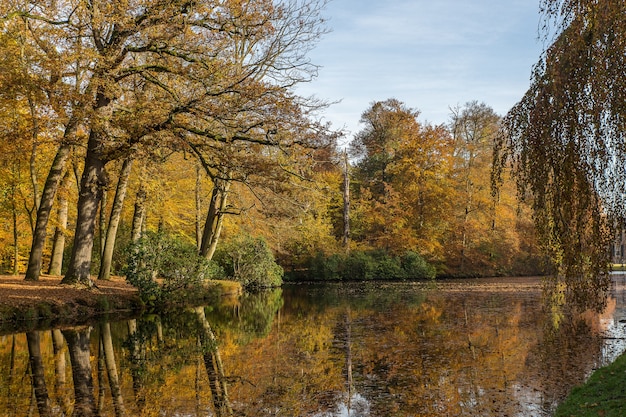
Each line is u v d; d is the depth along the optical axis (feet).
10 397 26.12
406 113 155.94
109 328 48.08
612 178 22.49
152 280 63.82
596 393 23.09
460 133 141.18
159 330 48.32
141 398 26.14
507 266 135.13
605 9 21.88
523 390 26.61
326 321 54.34
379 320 54.03
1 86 48.26
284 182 56.24
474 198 131.23
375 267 131.23
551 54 24.32
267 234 102.89
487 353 35.83
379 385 28.25
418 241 131.95
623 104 21.68
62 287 56.75
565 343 38.81
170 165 79.05
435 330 46.26
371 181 155.94
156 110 49.85
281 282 115.85
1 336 42.60
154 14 50.39
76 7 51.34
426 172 132.16
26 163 72.08
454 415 23.03
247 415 23.52
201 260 72.54
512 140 26.30
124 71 53.83
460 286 102.06
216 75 50.34
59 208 74.64
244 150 55.62
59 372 31.45
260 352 37.83
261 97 50.55
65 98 48.42
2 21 50.01
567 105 23.58
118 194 71.87
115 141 52.54
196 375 30.91
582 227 23.65
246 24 52.85
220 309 67.10
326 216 146.82
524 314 56.08
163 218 86.63
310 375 30.76
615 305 63.77
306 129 51.72
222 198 82.07
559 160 23.89
